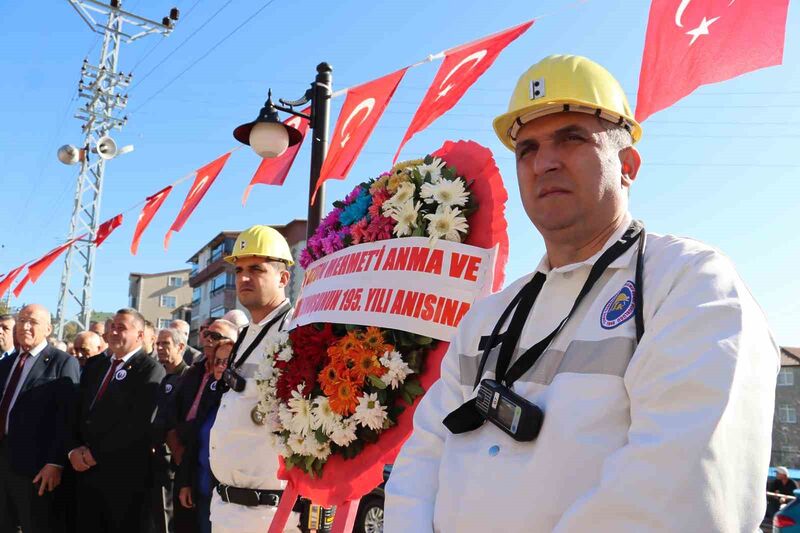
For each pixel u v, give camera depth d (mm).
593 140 1622
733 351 1217
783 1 2219
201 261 54562
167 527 5555
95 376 5789
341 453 2668
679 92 2424
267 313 3910
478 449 1558
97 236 8617
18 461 5668
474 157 2594
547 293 1667
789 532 6344
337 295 2818
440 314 2443
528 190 1700
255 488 3498
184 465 5047
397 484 1805
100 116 21875
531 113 1677
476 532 1467
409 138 3461
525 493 1396
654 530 1152
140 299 64875
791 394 35750
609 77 1698
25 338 6012
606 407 1360
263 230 3967
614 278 1538
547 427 1412
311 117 4711
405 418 2512
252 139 4598
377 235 2787
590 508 1224
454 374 1889
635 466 1200
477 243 2496
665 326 1318
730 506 1139
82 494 5449
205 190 5949
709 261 1383
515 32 3301
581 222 1616
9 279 9766
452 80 3531
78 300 21406
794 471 14898
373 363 2516
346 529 2602
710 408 1173
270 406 3039
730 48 2316
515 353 1665
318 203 4602
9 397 5953
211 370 5273
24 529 5629
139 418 5457
